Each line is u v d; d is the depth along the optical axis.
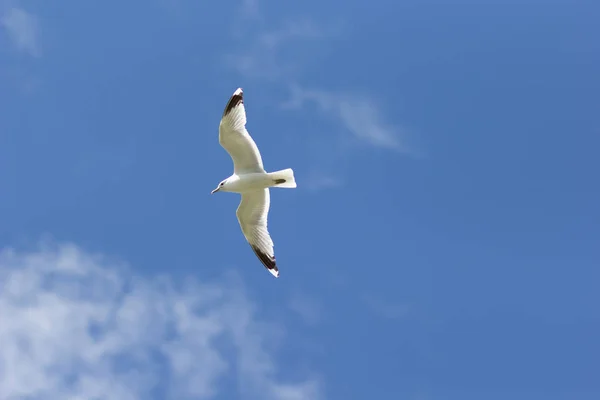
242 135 23.66
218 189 23.80
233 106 23.62
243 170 23.97
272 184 23.80
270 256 24.70
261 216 24.70
